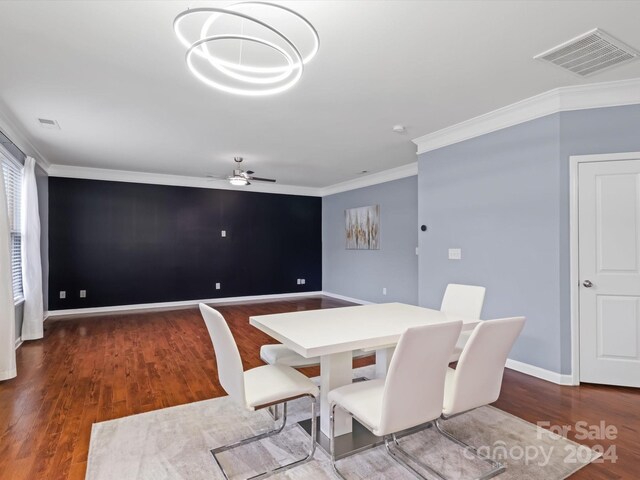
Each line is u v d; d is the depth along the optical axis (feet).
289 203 26.37
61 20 6.72
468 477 6.00
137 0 6.17
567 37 7.34
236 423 7.83
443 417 7.59
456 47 7.70
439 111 11.40
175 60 8.25
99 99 10.41
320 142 14.88
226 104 10.82
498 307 11.54
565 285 10.02
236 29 7.01
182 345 13.80
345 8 6.37
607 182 9.71
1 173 10.69
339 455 6.60
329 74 8.92
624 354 9.64
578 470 6.16
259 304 23.04
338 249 25.57
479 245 12.15
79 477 5.94
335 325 7.52
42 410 8.39
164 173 21.50
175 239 22.48
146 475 6.02
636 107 9.43
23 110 11.22
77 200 19.89
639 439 7.14
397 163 18.75
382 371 8.60
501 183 11.48
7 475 5.98
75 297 19.84
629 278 9.58
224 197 24.06
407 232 19.44
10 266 10.59
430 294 13.98
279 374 6.93
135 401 8.92
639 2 6.23
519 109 10.87
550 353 10.20
